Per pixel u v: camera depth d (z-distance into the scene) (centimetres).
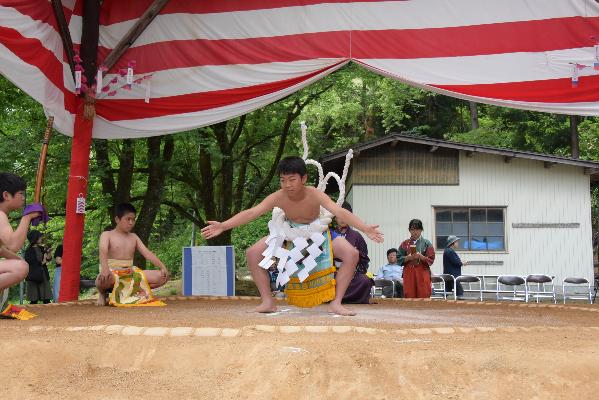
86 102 796
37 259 925
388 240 1320
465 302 686
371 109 1972
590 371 268
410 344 302
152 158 1049
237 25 832
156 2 794
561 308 611
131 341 314
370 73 1201
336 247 460
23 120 1125
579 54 764
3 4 691
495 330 376
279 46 826
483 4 784
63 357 303
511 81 785
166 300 696
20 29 710
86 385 286
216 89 843
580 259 1315
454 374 269
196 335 331
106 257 615
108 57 817
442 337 336
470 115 2144
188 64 842
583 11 758
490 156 1328
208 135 1177
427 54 799
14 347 305
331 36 815
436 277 1038
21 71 719
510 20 780
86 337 326
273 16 823
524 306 637
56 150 1053
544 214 1321
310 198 439
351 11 809
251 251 476
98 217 1426
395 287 1008
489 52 787
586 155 1948
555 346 304
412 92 1698
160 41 844
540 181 1326
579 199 1317
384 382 267
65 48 775
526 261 1320
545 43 773
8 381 286
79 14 807
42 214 463
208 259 754
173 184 1360
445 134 2084
